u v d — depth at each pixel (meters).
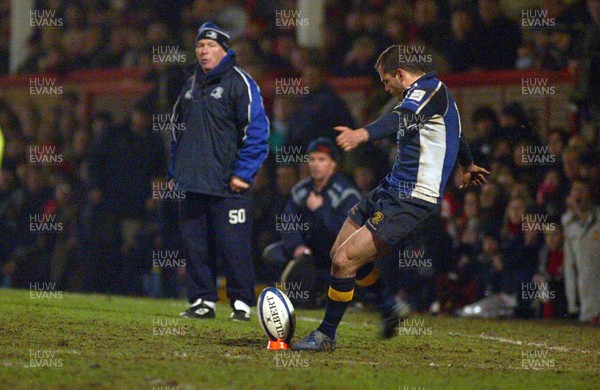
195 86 29.53
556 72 42.50
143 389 17.03
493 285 38.62
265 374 18.89
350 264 21.95
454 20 45.88
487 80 44.06
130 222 49.88
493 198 38.97
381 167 42.25
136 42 58.03
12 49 63.66
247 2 56.81
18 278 52.19
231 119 29.27
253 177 29.41
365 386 18.16
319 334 22.69
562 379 20.05
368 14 49.78
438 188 21.86
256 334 25.66
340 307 22.47
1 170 56.62
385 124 20.27
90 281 50.03
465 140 22.91
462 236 39.38
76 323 26.50
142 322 27.36
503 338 28.58
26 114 58.47
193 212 29.72
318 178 36.03
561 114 42.09
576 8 43.28
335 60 50.47
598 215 36.44
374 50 48.12
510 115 39.88
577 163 37.25
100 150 50.09
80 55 60.00
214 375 18.52
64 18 62.19
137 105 50.00
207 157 29.09
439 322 33.62
